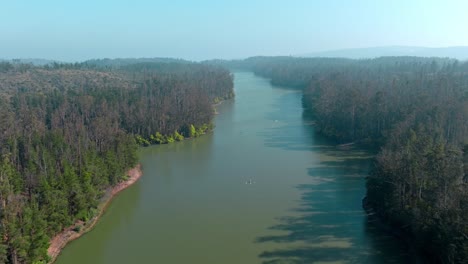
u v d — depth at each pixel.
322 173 128.62
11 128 133.62
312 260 77.12
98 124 142.88
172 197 111.62
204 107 199.50
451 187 76.12
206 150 160.62
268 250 81.62
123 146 126.88
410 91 192.12
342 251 80.25
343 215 97.06
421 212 75.81
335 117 177.50
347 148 159.12
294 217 96.69
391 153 98.25
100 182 104.38
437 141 113.50
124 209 103.88
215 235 88.88
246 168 135.62
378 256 78.12
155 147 169.12
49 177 91.06
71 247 84.75
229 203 106.38
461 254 61.94
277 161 142.62
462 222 64.44
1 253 67.19
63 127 149.00
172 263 78.06
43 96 192.38
